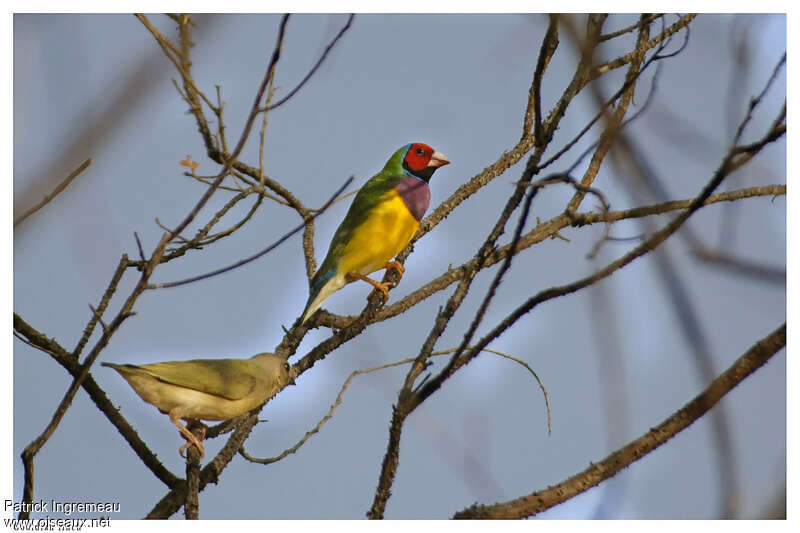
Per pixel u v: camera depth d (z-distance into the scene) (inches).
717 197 223.6
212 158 309.4
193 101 295.3
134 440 318.7
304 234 425.7
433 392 219.0
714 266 146.9
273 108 219.9
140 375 335.9
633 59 275.6
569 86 249.3
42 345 298.5
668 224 160.1
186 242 318.0
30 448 255.4
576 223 336.2
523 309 208.5
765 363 200.5
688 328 125.6
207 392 343.0
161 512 311.3
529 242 350.3
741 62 169.6
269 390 362.6
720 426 119.7
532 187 194.9
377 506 237.0
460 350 213.0
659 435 224.4
